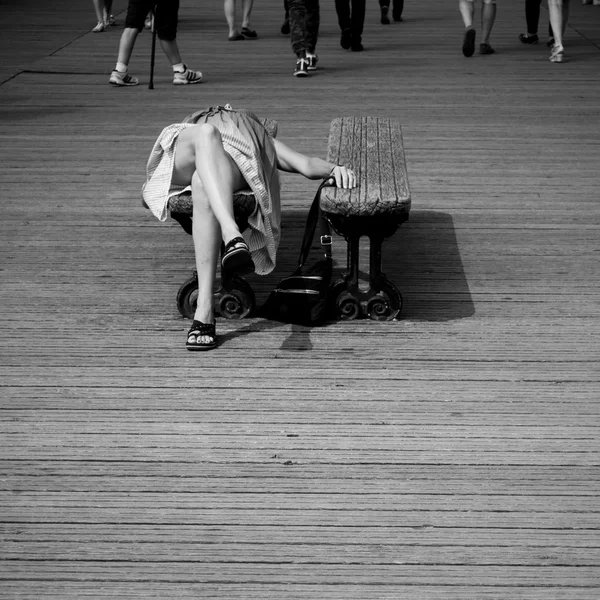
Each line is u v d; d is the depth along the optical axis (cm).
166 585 283
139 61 1073
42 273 514
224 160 434
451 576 287
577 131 789
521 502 322
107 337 443
